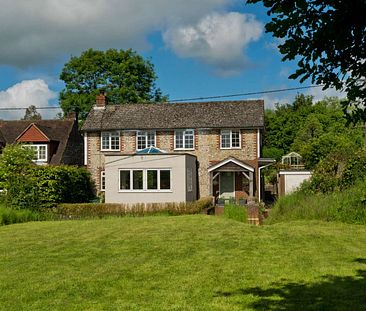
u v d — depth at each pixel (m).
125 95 52.03
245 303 7.64
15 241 14.95
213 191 35.75
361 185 19.80
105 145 36.97
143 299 8.02
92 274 9.93
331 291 8.23
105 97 39.09
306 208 20.02
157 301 7.87
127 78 52.09
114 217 24.30
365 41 4.62
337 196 19.88
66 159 40.28
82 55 52.84
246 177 34.34
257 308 7.36
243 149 35.19
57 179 27.80
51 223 20.47
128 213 25.30
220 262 10.96
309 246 12.88
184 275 9.70
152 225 18.20
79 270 10.36
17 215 22.22
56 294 8.43
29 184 25.52
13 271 10.37
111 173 31.12
